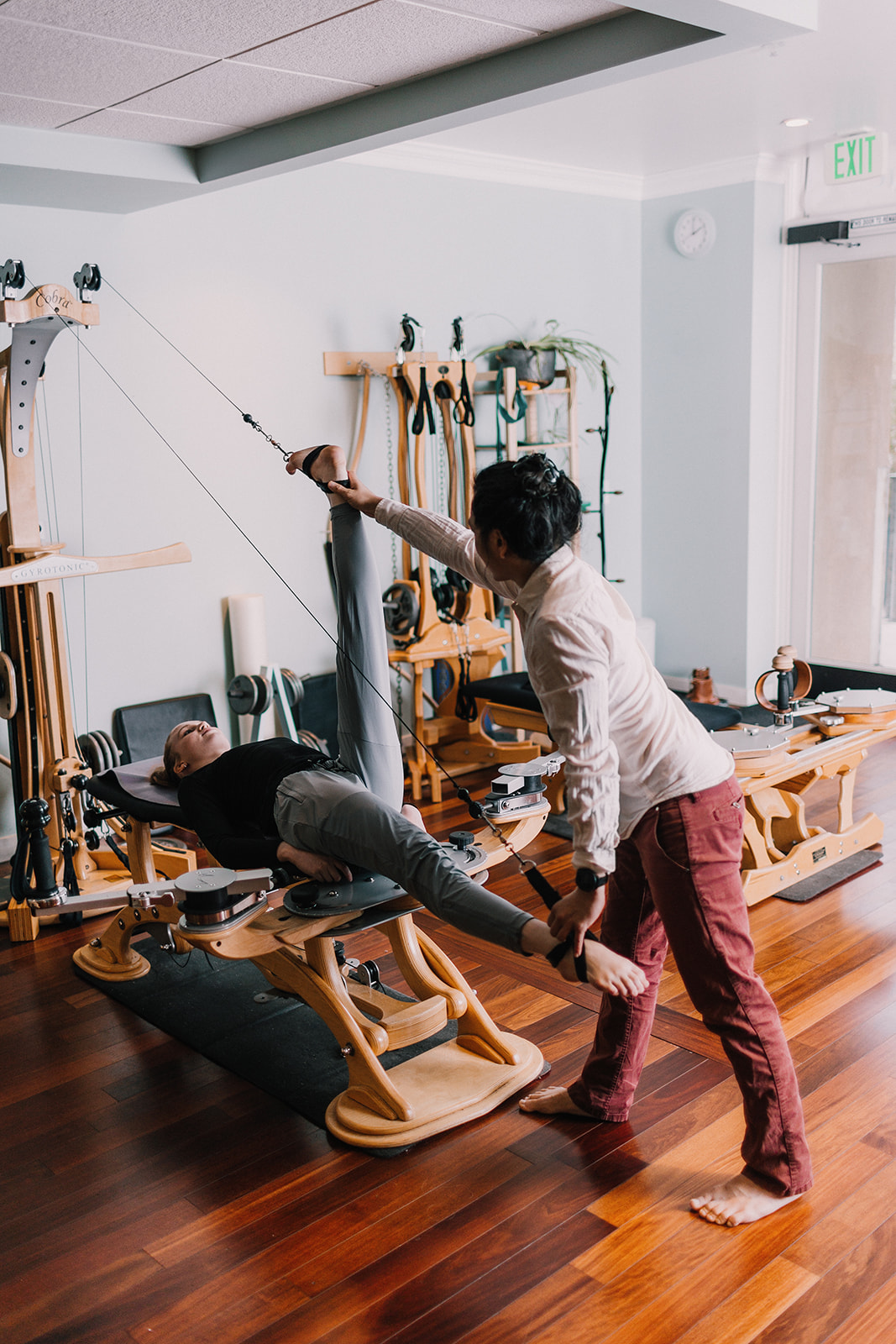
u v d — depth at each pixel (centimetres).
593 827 173
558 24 253
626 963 175
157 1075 257
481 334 520
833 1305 179
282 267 445
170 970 312
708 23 226
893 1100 234
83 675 411
